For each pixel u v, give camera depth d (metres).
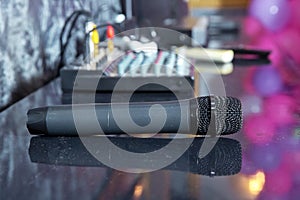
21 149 0.71
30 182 0.61
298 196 0.57
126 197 0.57
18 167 0.65
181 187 0.59
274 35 2.17
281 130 0.78
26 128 0.78
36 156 0.69
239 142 0.73
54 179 0.62
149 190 0.59
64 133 0.75
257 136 0.75
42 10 1.18
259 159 0.67
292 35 2.07
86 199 0.57
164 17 2.38
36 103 0.94
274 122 0.81
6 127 0.81
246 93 1.00
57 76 1.29
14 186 0.60
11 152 0.70
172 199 0.57
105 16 1.68
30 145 0.73
